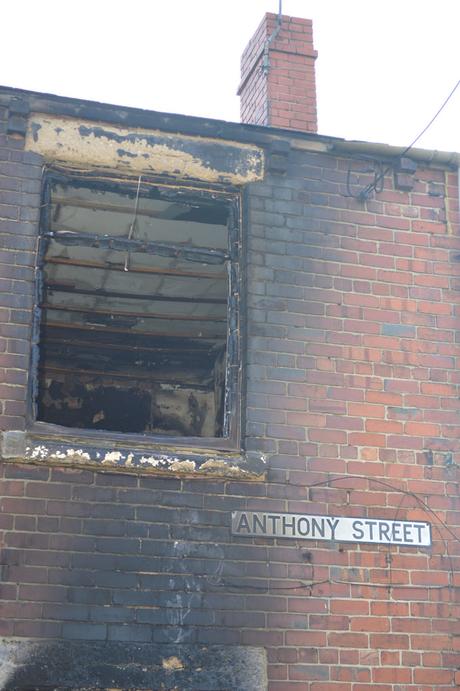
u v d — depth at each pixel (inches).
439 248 376.2
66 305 494.6
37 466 314.3
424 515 345.1
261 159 364.5
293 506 333.1
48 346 528.4
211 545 322.3
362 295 362.0
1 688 291.1
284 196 364.2
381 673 324.8
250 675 311.9
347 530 335.9
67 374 550.6
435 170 385.4
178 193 358.6
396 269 368.8
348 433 346.0
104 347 530.9
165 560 317.1
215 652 311.7
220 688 308.5
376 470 345.1
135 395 556.7
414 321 364.8
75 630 303.6
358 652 324.8
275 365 345.7
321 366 350.3
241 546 324.8
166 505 322.0
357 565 333.4
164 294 480.4
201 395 562.3
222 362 528.7
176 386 558.9
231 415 340.2
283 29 450.0
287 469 336.2
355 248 366.6
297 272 357.7
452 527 346.9
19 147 341.7
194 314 500.4
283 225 361.1
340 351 353.7
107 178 351.3
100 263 396.8
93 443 320.8
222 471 327.9
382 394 353.4
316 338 352.8
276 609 321.7
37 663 296.8
